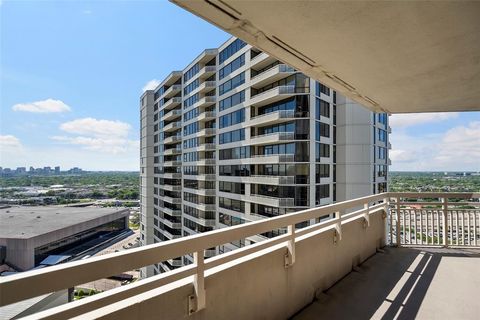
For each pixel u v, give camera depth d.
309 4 2.06
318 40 2.66
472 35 2.49
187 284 1.64
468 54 2.89
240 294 2.01
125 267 1.36
